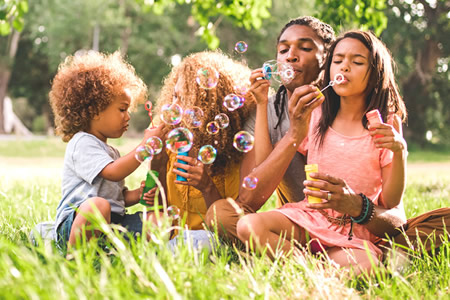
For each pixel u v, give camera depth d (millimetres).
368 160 2047
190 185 2184
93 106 2320
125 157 2182
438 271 1705
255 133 2225
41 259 1659
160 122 2494
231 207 2055
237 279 1459
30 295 1187
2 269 1383
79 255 1472
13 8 4664
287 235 1966
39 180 5172
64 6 20734
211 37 5035
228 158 2330
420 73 19500
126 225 2289
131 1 21281
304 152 2246
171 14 21594
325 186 1848
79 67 2398
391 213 1957
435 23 18375
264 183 2080
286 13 19953
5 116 26609
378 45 2086
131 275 1408
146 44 21266
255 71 2189
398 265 1792
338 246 1927
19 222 2510
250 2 4828
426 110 19875
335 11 4352
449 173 8766
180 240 1655
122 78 2389
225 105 2178
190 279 1412
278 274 1586
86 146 2229
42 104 31641
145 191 2307
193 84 2320
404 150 1900
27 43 26297
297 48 2332
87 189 2207
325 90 2158
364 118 2088
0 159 12438
